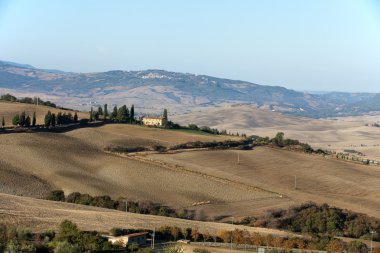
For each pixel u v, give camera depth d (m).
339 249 138.50
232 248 127.81
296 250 132.75
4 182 189.12
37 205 144.88
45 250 98.00
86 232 114.19
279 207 193.75
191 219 173.75
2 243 98.31
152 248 113.25
